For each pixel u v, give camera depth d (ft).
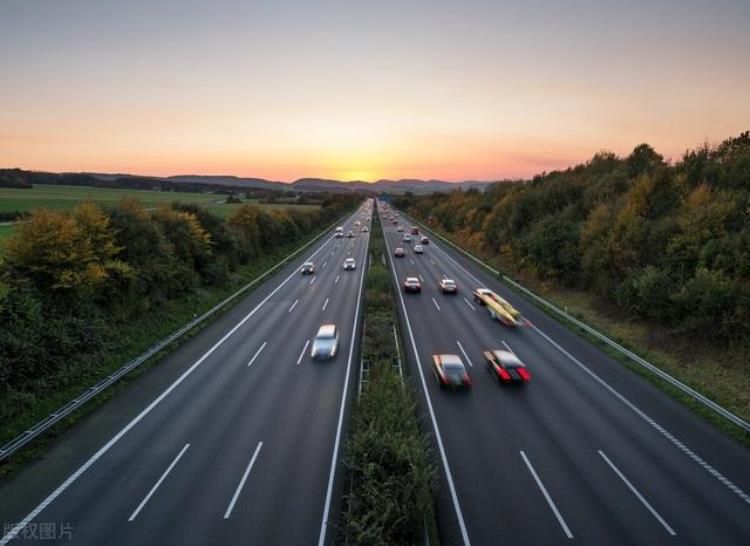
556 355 79.82
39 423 53.67
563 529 39.01
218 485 45.32
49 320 70.95
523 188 217.15
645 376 69.97
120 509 42.04
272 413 59.98
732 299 74.18
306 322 100.73
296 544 37.81
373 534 35.09
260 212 197.26
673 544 37.14
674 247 90.79
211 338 90.74
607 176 159.53
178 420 58.34
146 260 98.02
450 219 290.97
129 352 78.74
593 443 52.11
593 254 114.32
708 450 50.60
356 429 51.60
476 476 46.34
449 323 98.99
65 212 86.07
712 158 123.13
